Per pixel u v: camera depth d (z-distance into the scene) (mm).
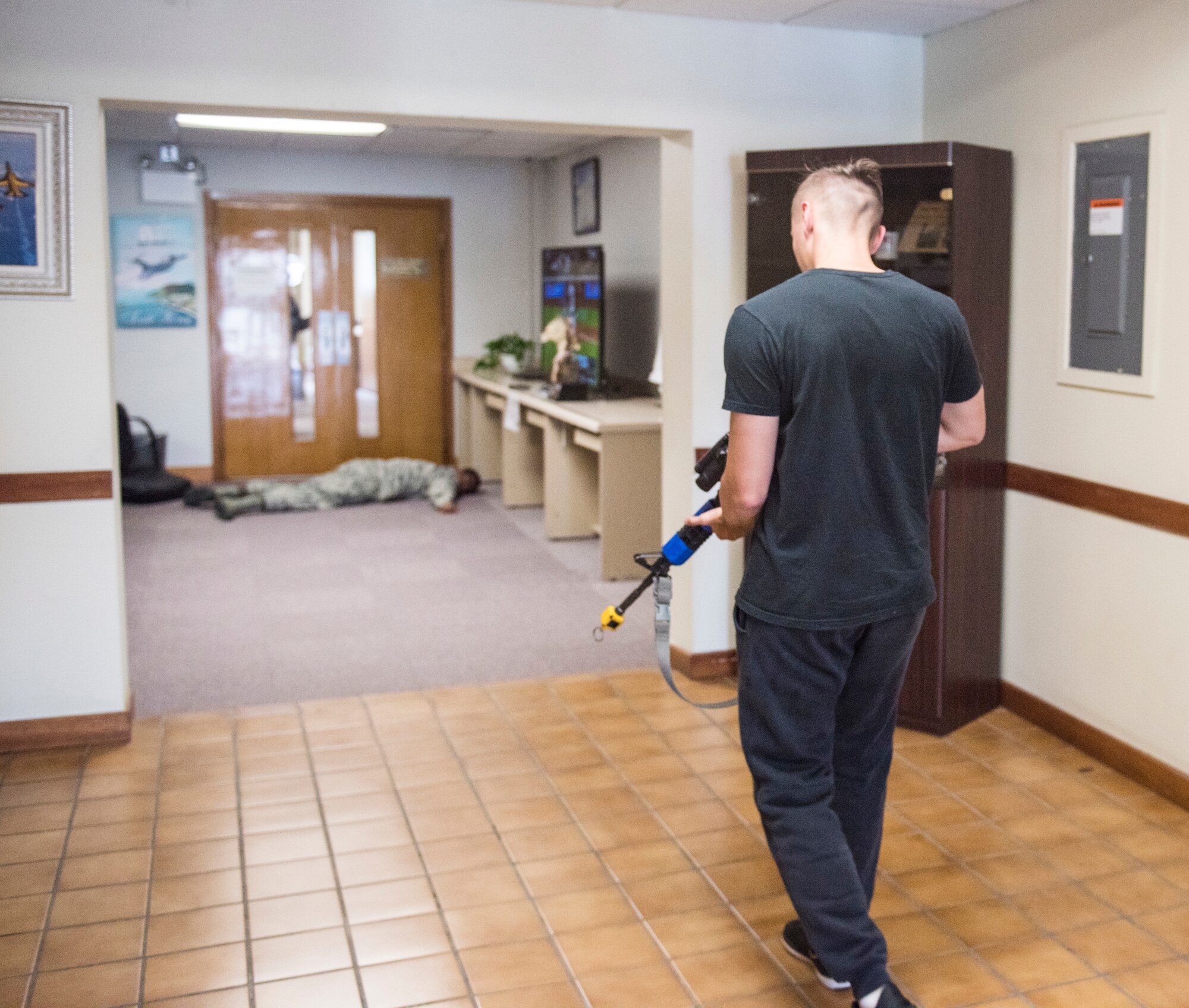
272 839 2885
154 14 3197
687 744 3484
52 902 2584
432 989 2260
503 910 2551
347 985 2273
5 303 3232
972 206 3414
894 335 1929
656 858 2783
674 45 3672
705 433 3902
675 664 4195
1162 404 3049
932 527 3455
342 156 8227
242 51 3277
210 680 4121
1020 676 3691
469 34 3459
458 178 8477
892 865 2730
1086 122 3244
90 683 3461
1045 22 3379
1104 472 3271
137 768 3311
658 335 6441
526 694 3939
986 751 3422
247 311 8234
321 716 3738
